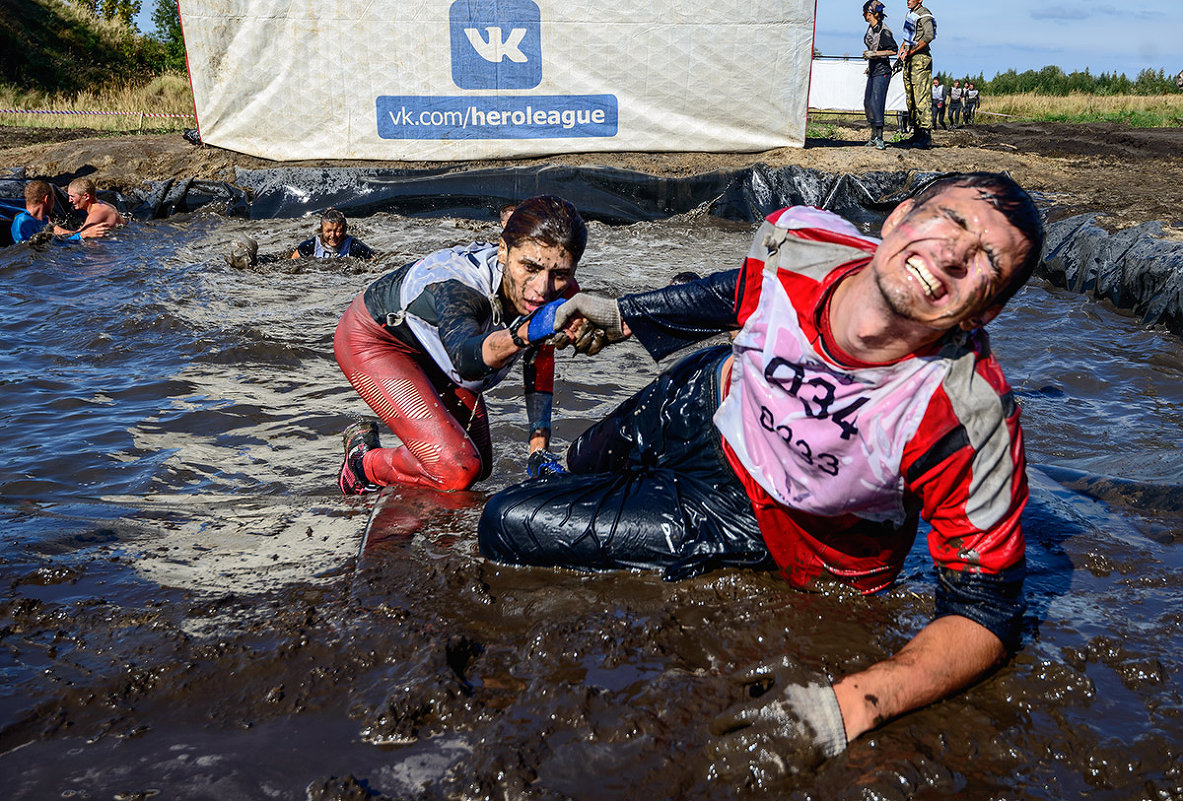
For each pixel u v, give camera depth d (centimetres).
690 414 265
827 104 3133
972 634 203
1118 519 315
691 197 1171
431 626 236
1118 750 191
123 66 2933
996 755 190
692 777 183
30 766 186
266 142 1234
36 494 363
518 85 1207
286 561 284
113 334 606
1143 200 954
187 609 249
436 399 339
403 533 295
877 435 205
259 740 194
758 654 226
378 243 984
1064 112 3359
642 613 242
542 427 345
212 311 667
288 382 518
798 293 213
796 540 246
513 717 199
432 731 197
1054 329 634
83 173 1183
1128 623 242
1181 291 610
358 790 176
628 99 1217
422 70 1203
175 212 1172
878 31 1272
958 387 195
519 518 265
